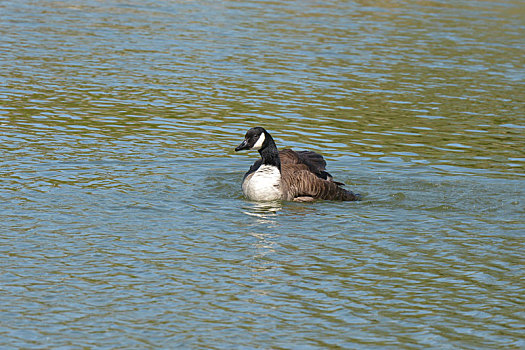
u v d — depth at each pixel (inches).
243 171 704.4
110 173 673.6
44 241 516.4
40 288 446.3
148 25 1366.9
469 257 514.9
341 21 1481.3
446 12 1640.0
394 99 982.4
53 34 1261.1
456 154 770.2
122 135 794.8
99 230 541.3
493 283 474.3
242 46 1232.8
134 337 393.7
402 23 1486.2
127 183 649.6
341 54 1209.4
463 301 447.8
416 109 940.6
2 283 450.3
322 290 457.4
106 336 393.7
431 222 582.2
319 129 845.8
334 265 495.5
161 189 639.8
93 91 961.5
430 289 463.2
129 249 510.0
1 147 727.7
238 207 605.6
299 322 415.8
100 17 1421.0
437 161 744.3
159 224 558.6
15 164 680.4
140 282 459.8
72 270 473.1
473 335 406.6
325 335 401.7
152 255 501.4
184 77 1043.9
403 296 452.4
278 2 1673.2
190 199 619.2
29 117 840.3
